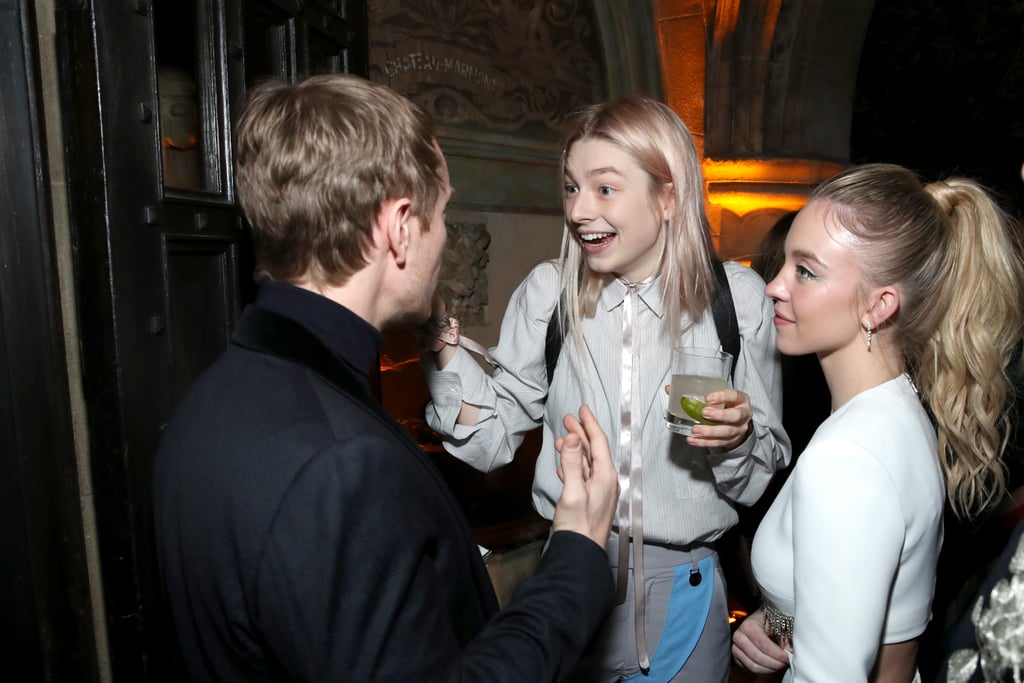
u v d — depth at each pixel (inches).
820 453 34.4
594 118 48.2
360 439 24.5
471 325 98.4
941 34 174.4
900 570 35.5
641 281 50.9
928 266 37.2
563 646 28.0
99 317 37.5
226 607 24.4
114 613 39.9
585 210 48.0
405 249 29.7
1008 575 28.0
